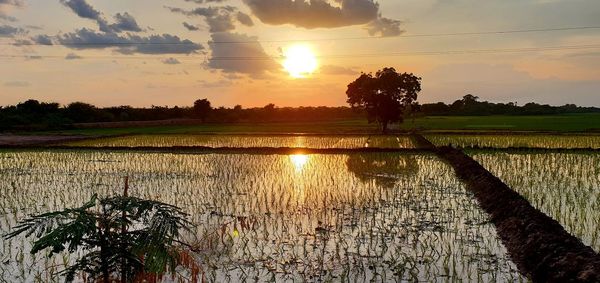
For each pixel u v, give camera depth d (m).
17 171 23.06
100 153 31.62
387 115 54.31
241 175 21.39
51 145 36.59
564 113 119.12
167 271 8.55
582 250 8.41
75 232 6.07
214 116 101.19
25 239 10.83
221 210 14.15
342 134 50.59
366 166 24.44
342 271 8.97
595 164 23.41
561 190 16.25
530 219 10.77
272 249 10.27
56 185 18.83
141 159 28.14
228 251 10.09
